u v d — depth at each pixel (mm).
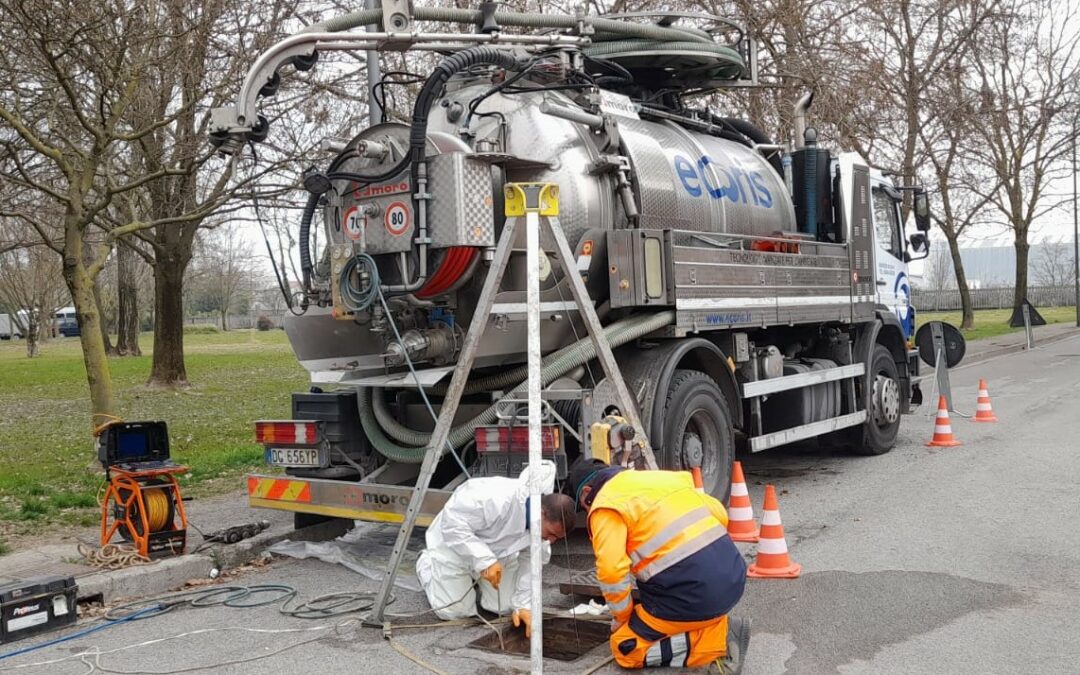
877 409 10664
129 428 6812
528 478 4895
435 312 6656
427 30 12281
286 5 10781
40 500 8992
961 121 23047
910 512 7750
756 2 17469
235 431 14352
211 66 10711
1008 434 11828
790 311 8922
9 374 32312
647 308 7414
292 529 7395
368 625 5332
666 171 7930
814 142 10609
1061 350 27406
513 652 4867
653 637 4352
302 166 11609
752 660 4637
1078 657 4566
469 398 7254
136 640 5285
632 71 9219
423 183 6219
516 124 7055
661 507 4328
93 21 8844
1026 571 6008
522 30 10297
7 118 9086
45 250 44062
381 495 6430
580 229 7105
